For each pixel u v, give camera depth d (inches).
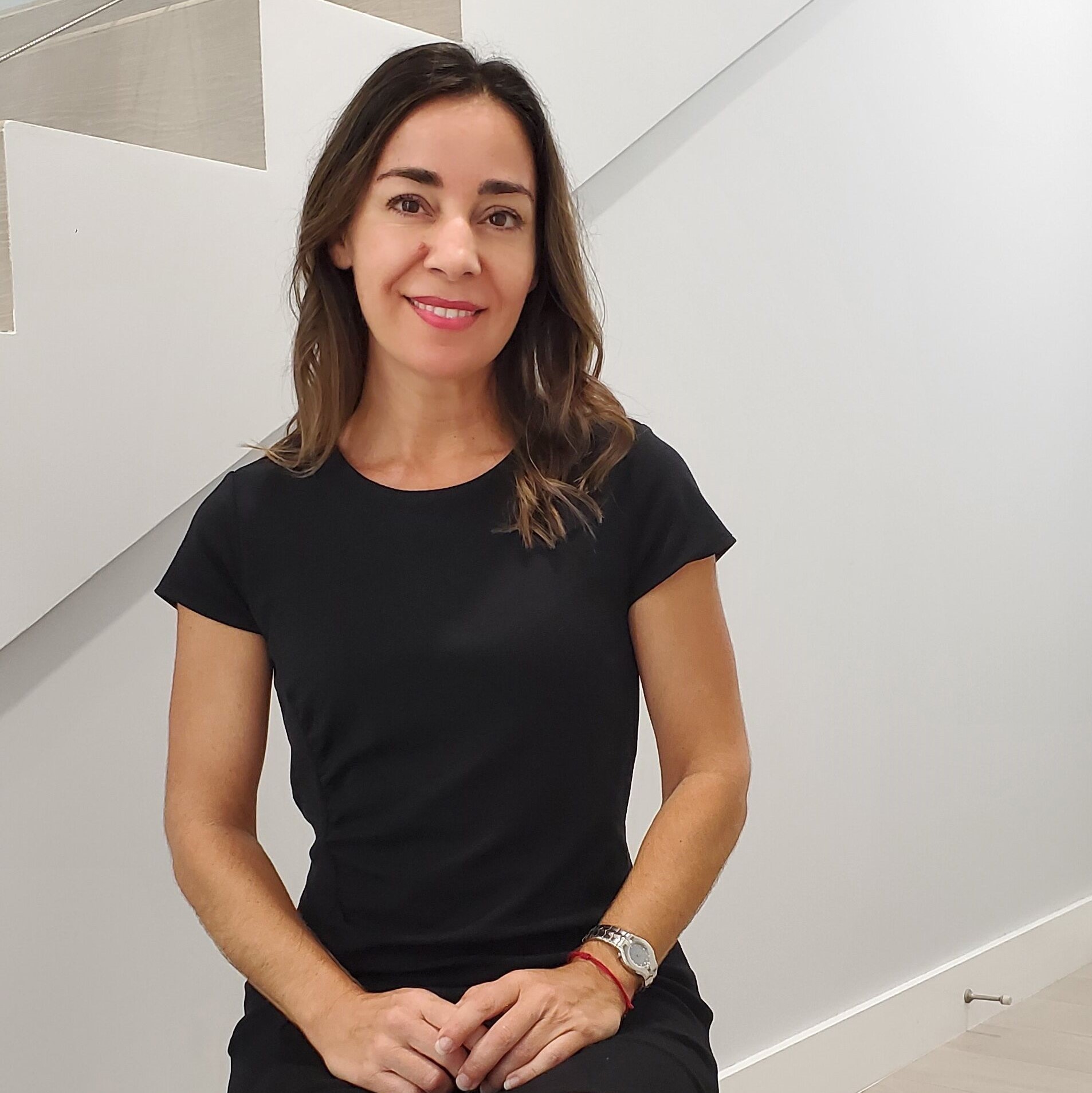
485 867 53.0
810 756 105.7
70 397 62.6
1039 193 131.0
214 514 57.4
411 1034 47.5
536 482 54.9
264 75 68.4
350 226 55.5
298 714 55.2
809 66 105.3
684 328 95.5
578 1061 47.4
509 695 52.7
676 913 52.6
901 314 114.7
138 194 64.3
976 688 124.0
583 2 83.5
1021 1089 108.8
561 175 56.6
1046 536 132.9
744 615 100.0
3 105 67.5
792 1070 102.9
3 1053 65.7
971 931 123.8
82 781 68.6
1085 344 138.2
